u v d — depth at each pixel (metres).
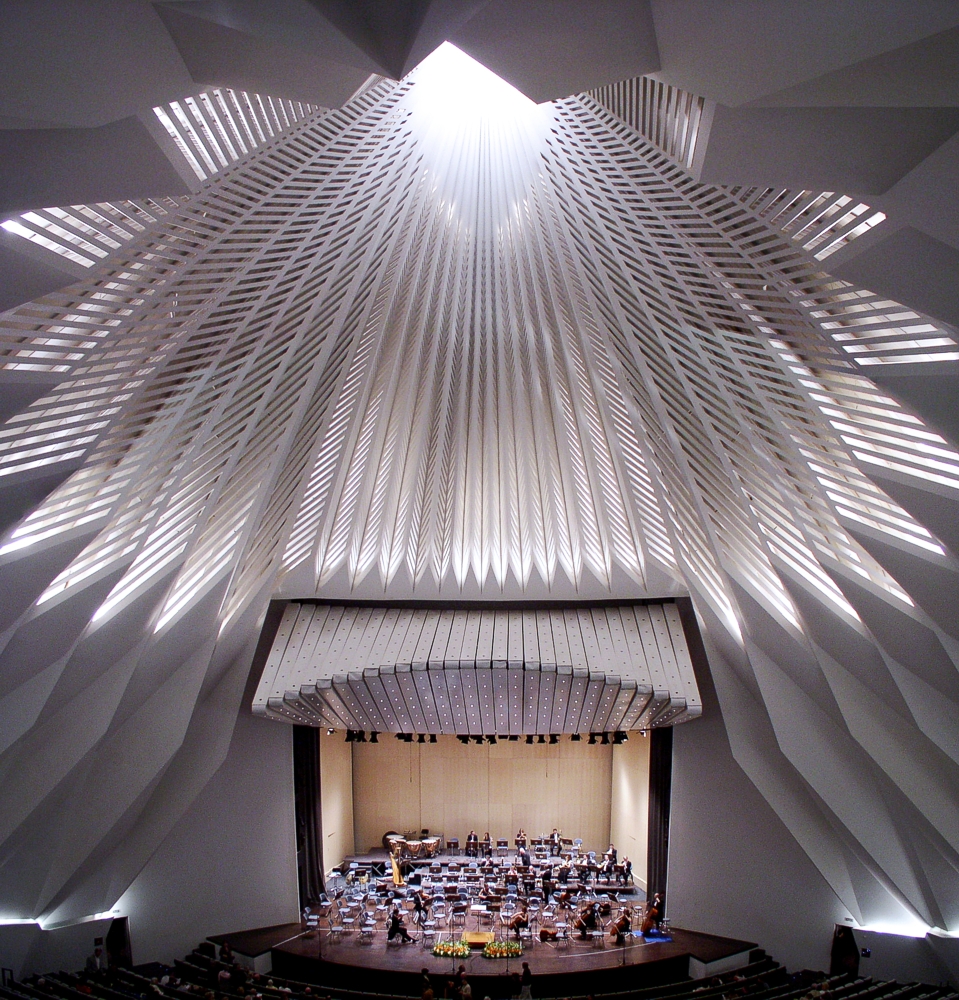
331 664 15.84
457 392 14.85
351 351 12.66
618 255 11.59
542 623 16.94
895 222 6.52
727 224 9.37
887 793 13.87
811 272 8.84
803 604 13.39
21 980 13.96
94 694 12.84
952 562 10.42
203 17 4.35
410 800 23.52
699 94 5.07
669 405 13.20
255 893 17.39
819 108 5.41
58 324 7.89
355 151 10.48
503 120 12.05
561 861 21.05
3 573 9.39
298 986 14.83
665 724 17.38
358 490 15.55
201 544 13.53
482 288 13.25
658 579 16.20
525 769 23.48
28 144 5.07
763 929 16.70
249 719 17.64
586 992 15.61
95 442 9.56
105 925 15.41
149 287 8.84
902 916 15.55
